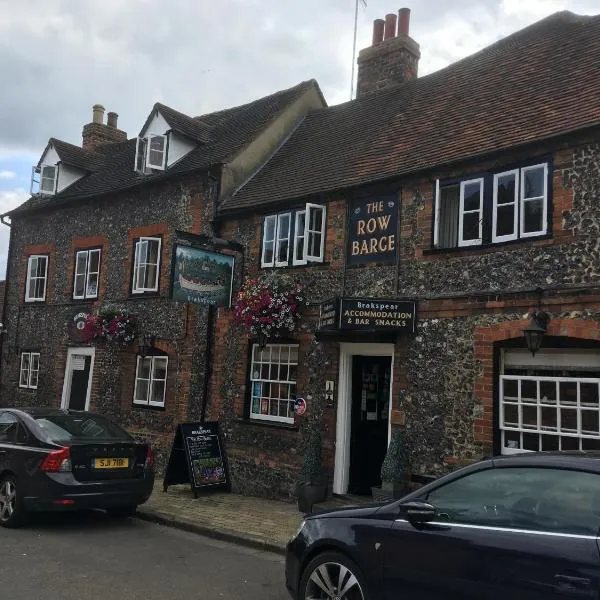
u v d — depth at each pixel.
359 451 9.50
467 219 8.32
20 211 16.66
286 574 4.81
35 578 5.59
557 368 7.28
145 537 7.46
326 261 9.88
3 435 8.17
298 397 9.93
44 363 15.32
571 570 3.31
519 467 3.87
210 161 12.42
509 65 10.41
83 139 19.69
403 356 8.63
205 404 11.32
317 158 11.59
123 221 13.94
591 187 7.13
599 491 3.47
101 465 7.73
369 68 13.45
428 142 9.51
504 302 7.69
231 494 10.28
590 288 6.94
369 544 4.23
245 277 11.12
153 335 12.62
